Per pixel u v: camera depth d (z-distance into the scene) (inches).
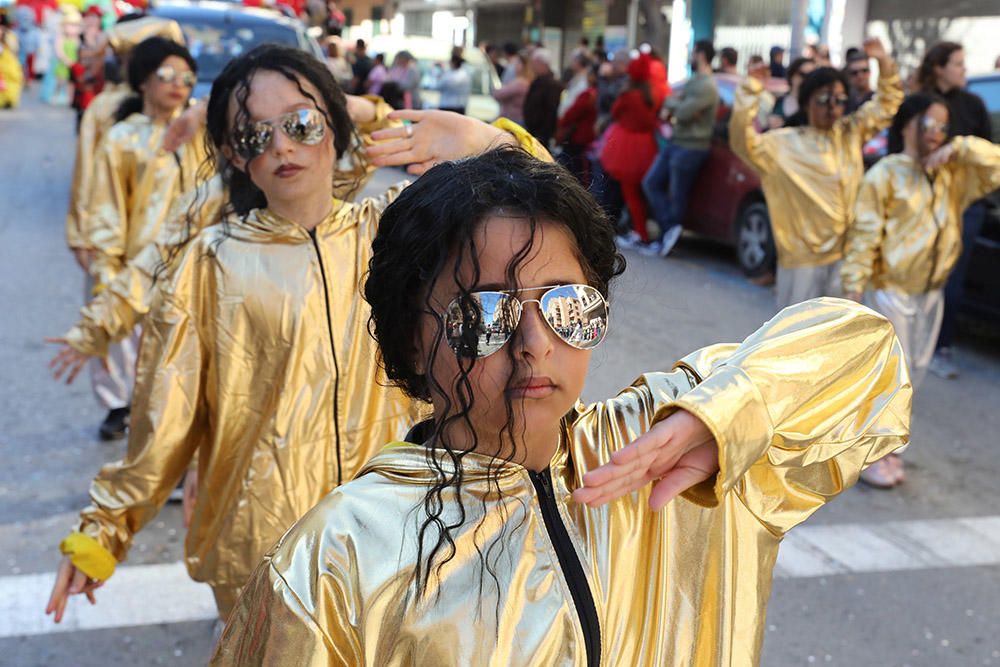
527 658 45.1
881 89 224.2
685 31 774.5
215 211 109.3
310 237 89.9
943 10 588.4
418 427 51.9
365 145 94.7
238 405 89.6
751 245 358.9
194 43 343.9
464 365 44.8
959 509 190.5
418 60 669.3
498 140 88.7
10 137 693.3
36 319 290.4
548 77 451.5
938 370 266.2
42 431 211.9
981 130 234.7
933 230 194.1
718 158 373.7
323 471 89.8
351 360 90.0
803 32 488.7
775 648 143.3
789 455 48.8
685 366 57.1
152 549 165.8
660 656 49.8
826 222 224.4
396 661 44.6
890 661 140.9
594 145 424.2
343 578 44.9
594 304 45.8
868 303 203.9
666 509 51.1
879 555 171.8
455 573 45.1
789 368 48.4
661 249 403.2
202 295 90.0
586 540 49.0
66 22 979.9
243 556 90.4
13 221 421.4
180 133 113.0
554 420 47.1
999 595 159.5
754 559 53.3
